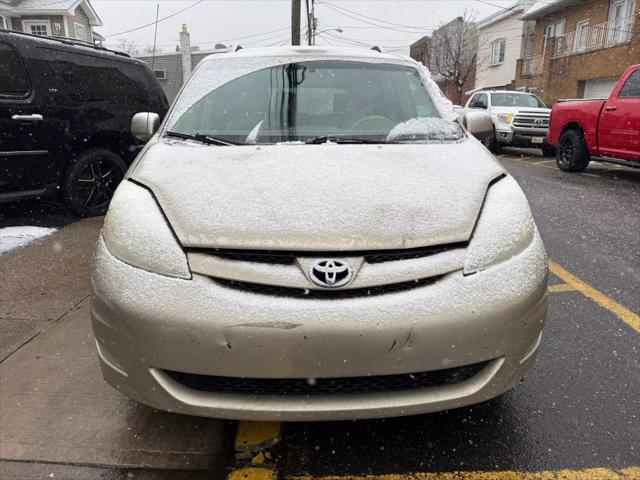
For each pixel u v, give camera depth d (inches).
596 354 113.7
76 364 109.2
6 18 917.2
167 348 70.2
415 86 126.6
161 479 78.9
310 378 70.0
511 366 75.3
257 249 73.5
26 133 199.8
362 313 69.2
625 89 323.0
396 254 74.2
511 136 495.5
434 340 70.0
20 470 80.0
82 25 1001.5
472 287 72.8
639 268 170.6
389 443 86.6
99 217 233.9
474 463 81.8
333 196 81.3
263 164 91.4
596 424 90.1
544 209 258.5
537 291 76.7
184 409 72.7
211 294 70.9
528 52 1034.1
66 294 146.3
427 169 91.2
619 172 390.0
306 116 115.0
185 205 80.4
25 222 223.9
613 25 753.6
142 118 130.7
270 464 82.2
